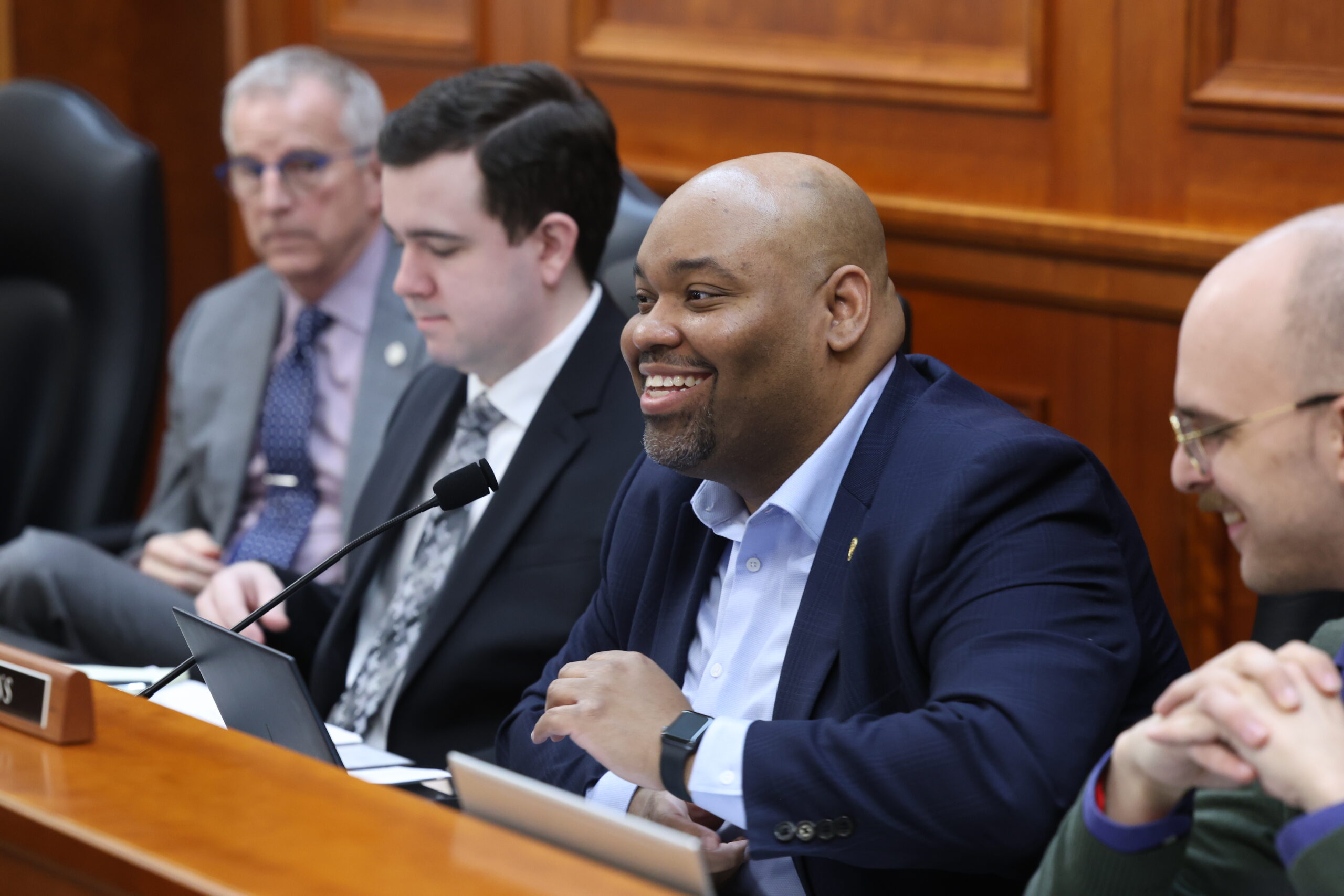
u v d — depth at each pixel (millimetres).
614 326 8266
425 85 14656
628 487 6898
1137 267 10320
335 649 8422
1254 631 6414
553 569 7695
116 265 11992
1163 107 10125
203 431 11023
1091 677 5074
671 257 5727
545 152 7961
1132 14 10172
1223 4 9727
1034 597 5219
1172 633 5941
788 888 5625
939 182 11336
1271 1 9594
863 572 5570
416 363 10203
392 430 8789
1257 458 4621
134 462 11945
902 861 5039
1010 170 10945
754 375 5699
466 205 7930
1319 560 4680
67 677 4902
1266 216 9766
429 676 7766
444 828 4242
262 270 11305
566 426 7910
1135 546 5809
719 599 6227
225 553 10742
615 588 6668
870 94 11547
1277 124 9586
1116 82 10320
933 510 5422
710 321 5672
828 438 5867
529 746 6562
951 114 11203
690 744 5191
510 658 7672
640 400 5938
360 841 4121
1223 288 4707
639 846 3955
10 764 4688
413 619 8023
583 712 5391
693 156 12773
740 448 5832
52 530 11820
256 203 10633
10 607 9148
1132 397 10562
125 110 17156
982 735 4895
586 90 8445
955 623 5277
